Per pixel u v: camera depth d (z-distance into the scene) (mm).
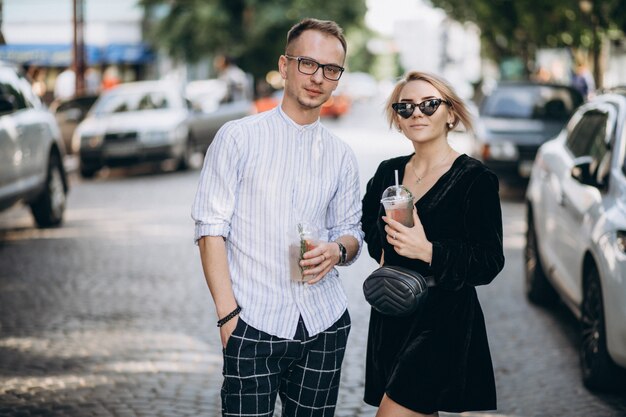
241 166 3781
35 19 43156
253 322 3746
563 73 28719
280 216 3787
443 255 3801
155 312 8609
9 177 11664
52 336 7793
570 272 7266
